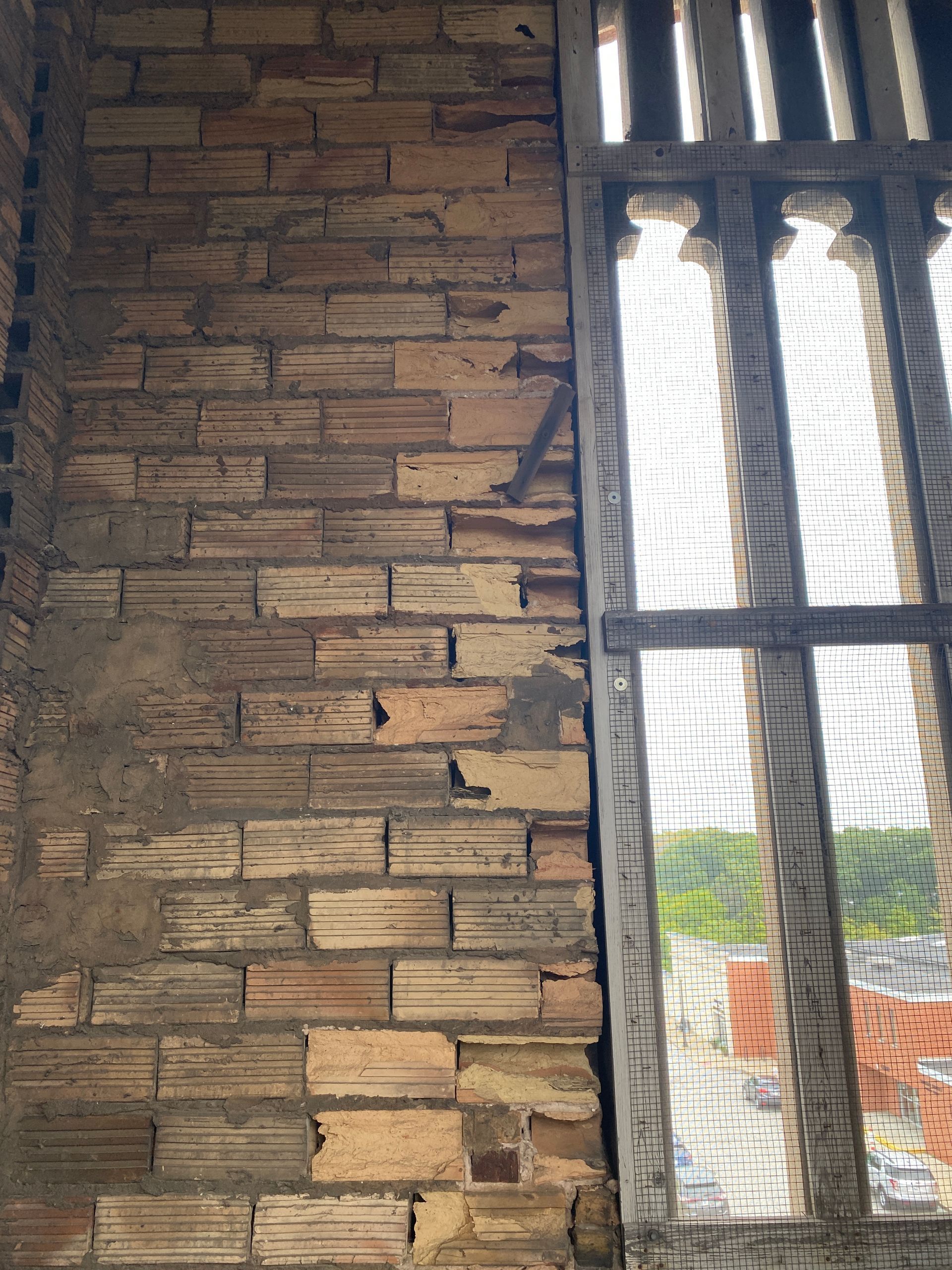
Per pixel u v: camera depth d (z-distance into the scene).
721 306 2.48
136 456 2.32
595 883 2.15
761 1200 2.00
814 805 2.20
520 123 2.55
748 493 2.34
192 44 2.58
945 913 2.16
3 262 2.13
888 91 2.62
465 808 2.14
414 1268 1.91
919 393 2.43
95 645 2.21
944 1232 1.99
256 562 2.27
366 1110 1.99
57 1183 1.95
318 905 2.08
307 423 2.35
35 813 2.12
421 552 2.29
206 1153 1.97
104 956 2.05
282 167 2.50
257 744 2.17
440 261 2.45
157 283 2.42
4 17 2.16
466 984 2.05
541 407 2.38
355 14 2.61
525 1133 1.99
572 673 2.23
